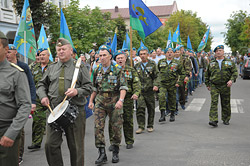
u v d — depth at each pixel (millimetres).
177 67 8352
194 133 7129
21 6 13289
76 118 3969
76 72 3967
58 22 14945
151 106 7273
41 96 3957
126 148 5977
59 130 3887
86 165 5031
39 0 13383
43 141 6691
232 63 7730
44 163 5195
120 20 23922
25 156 5594
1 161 3168
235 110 10180
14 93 3178
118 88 5023
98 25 16828
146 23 8039
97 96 5113
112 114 5047
